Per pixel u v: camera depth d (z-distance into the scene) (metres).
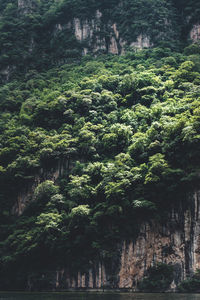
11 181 77.06
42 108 85.88
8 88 104.19
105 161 73.38
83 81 94.69
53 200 69.00
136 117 79.62
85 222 64.50
